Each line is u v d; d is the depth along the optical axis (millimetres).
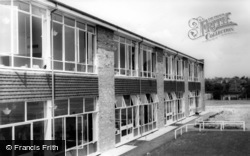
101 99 15625
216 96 93500
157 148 16859
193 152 15586
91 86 14750
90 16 14352
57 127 12172
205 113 40312
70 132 13031
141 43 21859
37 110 11016
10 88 9719
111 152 15812
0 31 9695
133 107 20344
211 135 21203
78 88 13609
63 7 12273
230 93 98688
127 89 19094
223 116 37219
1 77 9406
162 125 25656
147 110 22906
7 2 9891
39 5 11258
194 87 39156
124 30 18094
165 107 27562
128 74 19828
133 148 16938
